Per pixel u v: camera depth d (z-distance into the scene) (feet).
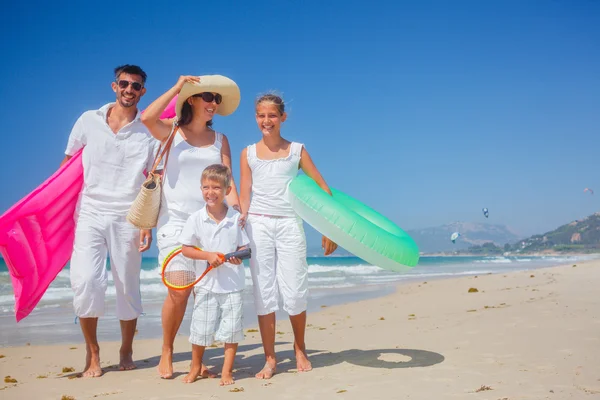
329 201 13.99
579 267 69.21
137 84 14.52
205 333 13.09
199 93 14.24
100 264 14.38
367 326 23.65
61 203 15.02
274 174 14.42
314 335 21.11
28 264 15.01
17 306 15.12
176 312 13.84
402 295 42.78
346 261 245.86
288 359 16.24
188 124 14.57
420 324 22.57
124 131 14.65
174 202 14.10
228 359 13.08
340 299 41.75
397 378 12.73
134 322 15.31
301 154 14.83
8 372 15.51
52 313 32.60
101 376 14.21
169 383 13.21
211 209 13.60
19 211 14.39
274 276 14.23
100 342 21.57
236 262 12.96
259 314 14.02
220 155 14.60
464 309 28.73
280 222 14.26
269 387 12.43
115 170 14.57
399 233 16.08
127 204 14.64
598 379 11.86
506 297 33.53
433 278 74.54
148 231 15.06
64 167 14.84
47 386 13.12
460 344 16.78
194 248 13.17
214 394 11.93
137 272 15.16
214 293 13.16
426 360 14.71
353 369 14.06
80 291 14.01
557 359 13.92
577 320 19.81
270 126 14.47
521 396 10.73
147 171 15.08
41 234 15.10
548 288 37.22
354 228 13.71
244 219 13.97
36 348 20.12
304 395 11.58
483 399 10.63
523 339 16.79
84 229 14.32
